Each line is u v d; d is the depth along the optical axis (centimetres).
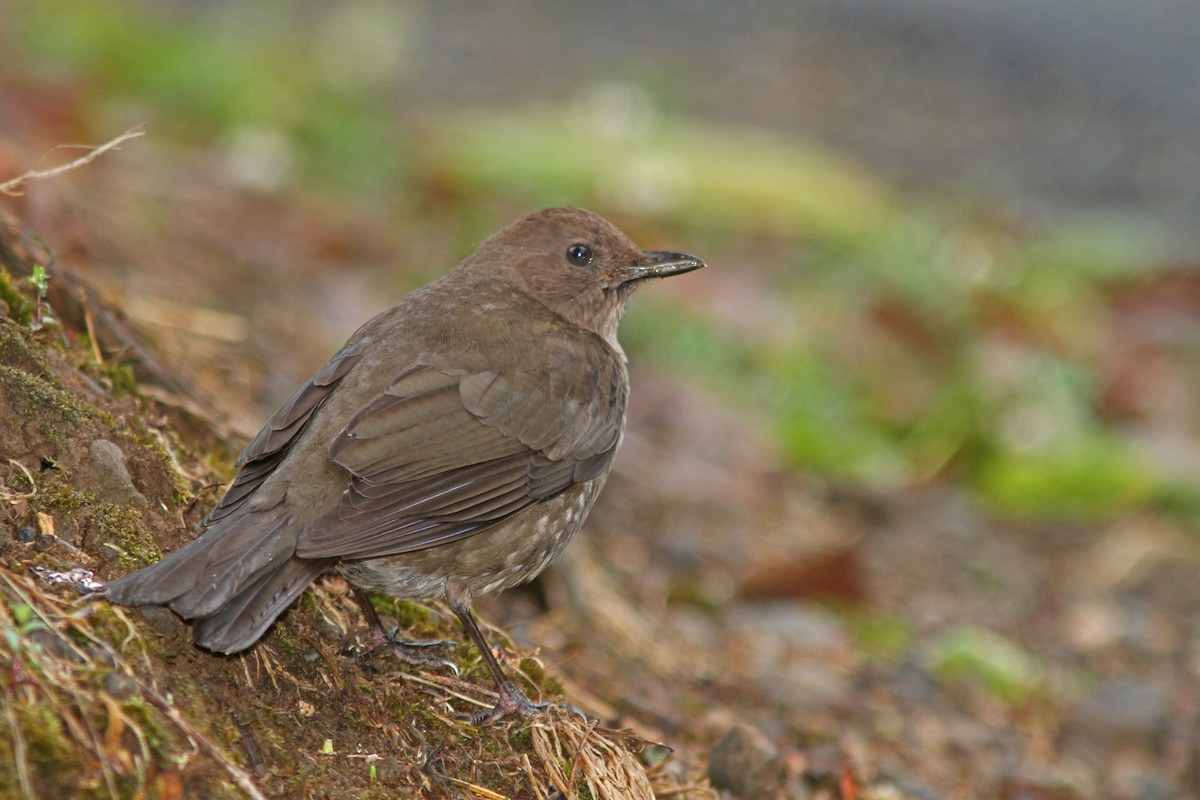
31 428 670
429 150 1905
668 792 757
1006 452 1533
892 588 1286
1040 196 2219
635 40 2812
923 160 2327
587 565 1077
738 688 1000
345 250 1502
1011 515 1477
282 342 1170
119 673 564
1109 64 2695
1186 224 2158
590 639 967
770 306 1667
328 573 773
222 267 1270
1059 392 1596
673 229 1844
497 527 727
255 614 614
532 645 889
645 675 952
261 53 1966
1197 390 1736
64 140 1490
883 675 1095
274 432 696
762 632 1130
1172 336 1844
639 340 1539
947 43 2817
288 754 600
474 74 2445
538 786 674
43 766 519
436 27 2742
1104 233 2019
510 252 856
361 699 661
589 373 786
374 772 621
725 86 2573
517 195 1825
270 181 1609
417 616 796
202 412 855
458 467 712
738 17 2995
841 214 1903
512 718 706
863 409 1588
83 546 640
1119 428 1648
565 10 2983
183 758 550
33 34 1833
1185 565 1395
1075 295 1880
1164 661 1216
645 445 1380
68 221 1055
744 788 816
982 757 993
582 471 766
